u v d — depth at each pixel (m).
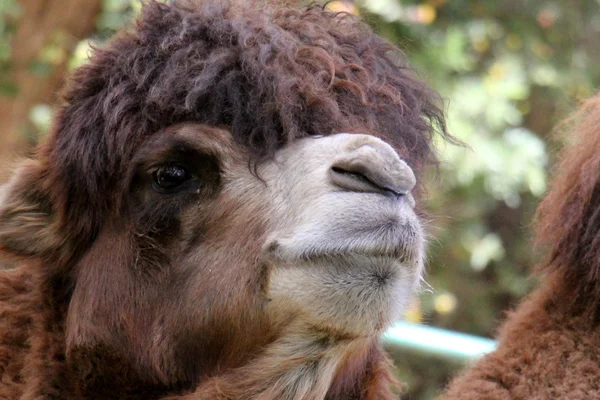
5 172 13.07
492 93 28.17
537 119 34.81
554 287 13.23
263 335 10.71
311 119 11.03
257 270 10.58
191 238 11.16
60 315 12.25
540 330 13.04
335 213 10.02
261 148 10.87
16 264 12.84
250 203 10.75
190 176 11.18
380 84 11.95
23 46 25.53
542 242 13.50
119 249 11.62
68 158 11.97
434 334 16.59
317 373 10.80
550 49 32.47
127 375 11.65
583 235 12.92
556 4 32.41
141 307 11.41
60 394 11.95
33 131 25.19
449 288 31.69
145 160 11.23
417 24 27.53
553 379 12.54
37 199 12.50
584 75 32.41
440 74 27.47
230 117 11.05
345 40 12.20
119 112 11.46
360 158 10.05
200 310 11.00
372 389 12.38
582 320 12.86
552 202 13.45
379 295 10.08
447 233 29.73
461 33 28.69
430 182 13.84
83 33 26.00
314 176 10.38
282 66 11.19
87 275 11.88
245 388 10.87
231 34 11.46
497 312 33.12
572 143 13.64
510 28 31.56
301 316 10.38
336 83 11.48
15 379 12.31
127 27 12.86
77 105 12.07
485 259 30.16
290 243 10.22
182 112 11.16
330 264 10.07
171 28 11.73
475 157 27.56
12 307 12.67
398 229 10.03
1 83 24.52
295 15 12.40
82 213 12.05
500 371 12.78
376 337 11.80
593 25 33.94
